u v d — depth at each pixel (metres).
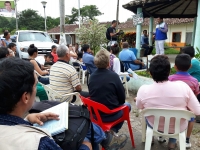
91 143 1.75
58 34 28.98
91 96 2.72
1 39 8.16
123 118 2.78
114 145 2.25
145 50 10.23
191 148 2.88
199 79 3.71
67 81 3.35
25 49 9.09
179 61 2.81
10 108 1.00
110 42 8.84
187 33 19.75
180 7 9.46
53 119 1.51
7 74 0.98
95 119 2.65
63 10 9.16
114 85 2.62
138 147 2.93
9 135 0.93
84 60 5.73
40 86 3.50
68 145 1.39
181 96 2.23
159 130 2.35
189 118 2.19
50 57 6.84
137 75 5.30
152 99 2.30
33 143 0.91
